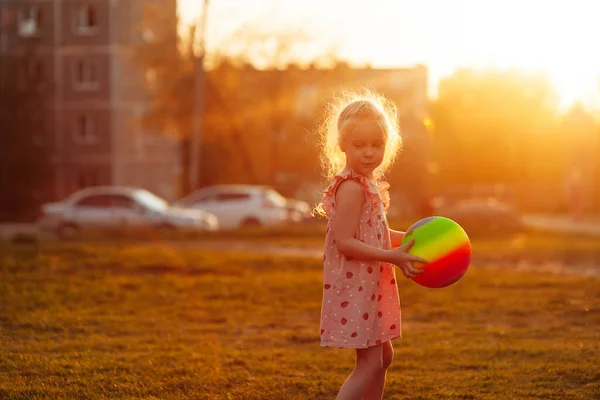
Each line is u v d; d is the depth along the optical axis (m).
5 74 51.69
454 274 4.43
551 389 5.60
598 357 6.60
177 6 48.59
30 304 8.84
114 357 6.42
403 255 4.34
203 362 6.38
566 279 12.25
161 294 10.12
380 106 4.50
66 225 27.42
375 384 4.66
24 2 53.25
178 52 48.34
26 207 50.25
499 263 16.23
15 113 50.62
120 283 10.89
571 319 8.69
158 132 50.34
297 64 48.53
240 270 13.20
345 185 4.37
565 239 26.17
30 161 50.03
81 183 53.41
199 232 24.19
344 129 4.42
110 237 22.70
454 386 5.71
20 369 5.91
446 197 53.47
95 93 53.16
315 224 31.75
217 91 49.03
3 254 13.52
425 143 46.47
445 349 6.99
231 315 8.84
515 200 53.88
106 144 53.19
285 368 6.26
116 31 53.16
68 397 5.20
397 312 4.48
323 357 6.69
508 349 6.92
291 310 9.30
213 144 51.69
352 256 4.33
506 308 9.38
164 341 7.27
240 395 5.44
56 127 53.12
